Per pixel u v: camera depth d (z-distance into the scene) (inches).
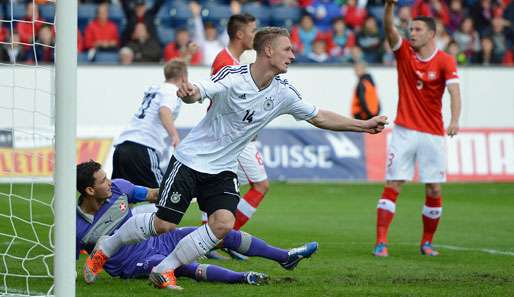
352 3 2610.7
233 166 853.8
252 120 829.8
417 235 1393.9
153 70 2191.2
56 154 735.7
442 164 1182.3
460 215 1660.9
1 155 1865.2
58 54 733.9
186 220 1521.9
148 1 2544.3
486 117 2335.1
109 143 2062.0
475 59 2576.3
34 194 1701.5
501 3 2625.5
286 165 2183.8
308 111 853.8
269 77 813.9
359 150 2218.3
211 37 2384.4
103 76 2169.0
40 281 896.3
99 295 814.5
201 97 787.4
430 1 2618.1
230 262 1051.9
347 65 2271.2
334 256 1131.3
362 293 848.3
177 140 1144.8
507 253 1187.9
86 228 909.2
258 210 1681.8
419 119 1186.6
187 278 914.1
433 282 927.7
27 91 1566.2
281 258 924.0
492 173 2282.2
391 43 1196.5
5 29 2265.0
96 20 2393.0
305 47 2490.2
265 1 2628.0
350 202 1831.9
